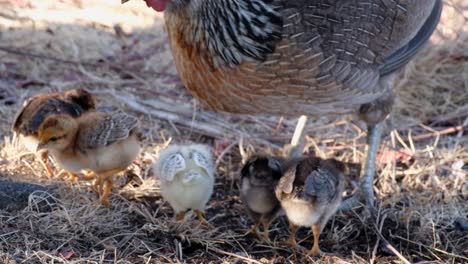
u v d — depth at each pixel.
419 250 8.98
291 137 11.20
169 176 8.67
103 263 8.23
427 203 9.75
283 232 9.23
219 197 9.95
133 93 12.08
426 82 12.01
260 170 8.47
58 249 8.41
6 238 8.52
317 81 8.38
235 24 8.10
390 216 9.47
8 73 12.39
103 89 12.12
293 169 8.27
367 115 9.34
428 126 11.62
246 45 8.12
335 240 9.04
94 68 12.57
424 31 9.53
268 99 8.49
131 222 9.11
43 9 13.62
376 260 8.69
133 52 12.95
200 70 8.41
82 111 9.73
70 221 8.80
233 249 8.76
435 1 9.80
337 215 9.52
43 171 10.03
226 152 10.80
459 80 12.24
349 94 8.74
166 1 8.20
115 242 8.66
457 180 10.23
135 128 9.17
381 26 8.75
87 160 9.09
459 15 12.88
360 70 8.62
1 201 9.02
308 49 8.20
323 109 8.84
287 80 8.30
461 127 11.28
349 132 11.37
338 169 8.62
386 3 8.80
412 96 11.95
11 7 13.57
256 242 8.89
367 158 9.68
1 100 11.66
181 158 8.76
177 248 8.62
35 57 12.44
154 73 12.47
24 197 9.11
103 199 9.26
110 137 8.93
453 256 8.80
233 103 8.62
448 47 12.47
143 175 10.14
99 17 13.52
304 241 9.07
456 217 9.49
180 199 8.83
